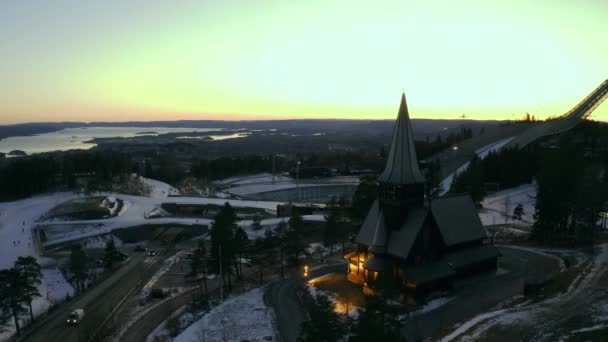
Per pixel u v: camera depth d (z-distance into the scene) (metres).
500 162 122.31
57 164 151.50
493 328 36.88
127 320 51.66
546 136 154.38
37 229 97.19
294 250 68.81
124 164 166.75
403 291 47.59
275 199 151.00
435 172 137.62
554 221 70.62
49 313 55.62
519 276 53.38
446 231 51.78
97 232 95.31
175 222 102.00
